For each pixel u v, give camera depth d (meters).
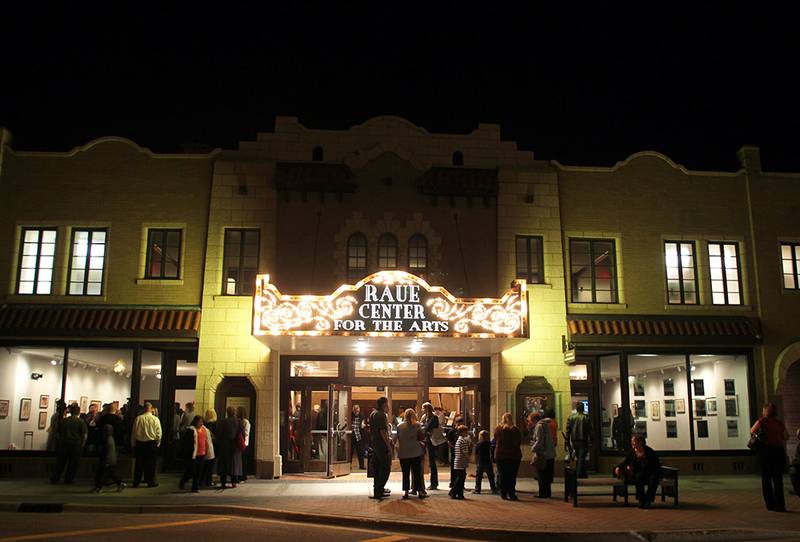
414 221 21.66
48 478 19.66
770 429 14.08
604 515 13.38
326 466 20.39
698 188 22.77
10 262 21.12
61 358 20.62
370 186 21.81
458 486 15.63
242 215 21.39
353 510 13.81
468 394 22.05
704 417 21.50
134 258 21.25
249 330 20.70
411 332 18.28
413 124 22.48
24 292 21.08
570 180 22.44
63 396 20.38
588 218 22.20
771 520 12.82
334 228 21.48
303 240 21.33
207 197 21.70
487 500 15.48
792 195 23.06
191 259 21.28
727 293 22.31
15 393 20.66
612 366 21.67
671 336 21.05
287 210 21.47
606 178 22.53
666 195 22.61
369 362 21.61
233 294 21.00
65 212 21.48
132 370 20.55
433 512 13.59
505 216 21.86
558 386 20.88
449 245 21.58
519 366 20.94
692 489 17.78
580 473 18.73
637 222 22.34
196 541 10.70
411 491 16.66
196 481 16.73
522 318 18.64
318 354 21.44
